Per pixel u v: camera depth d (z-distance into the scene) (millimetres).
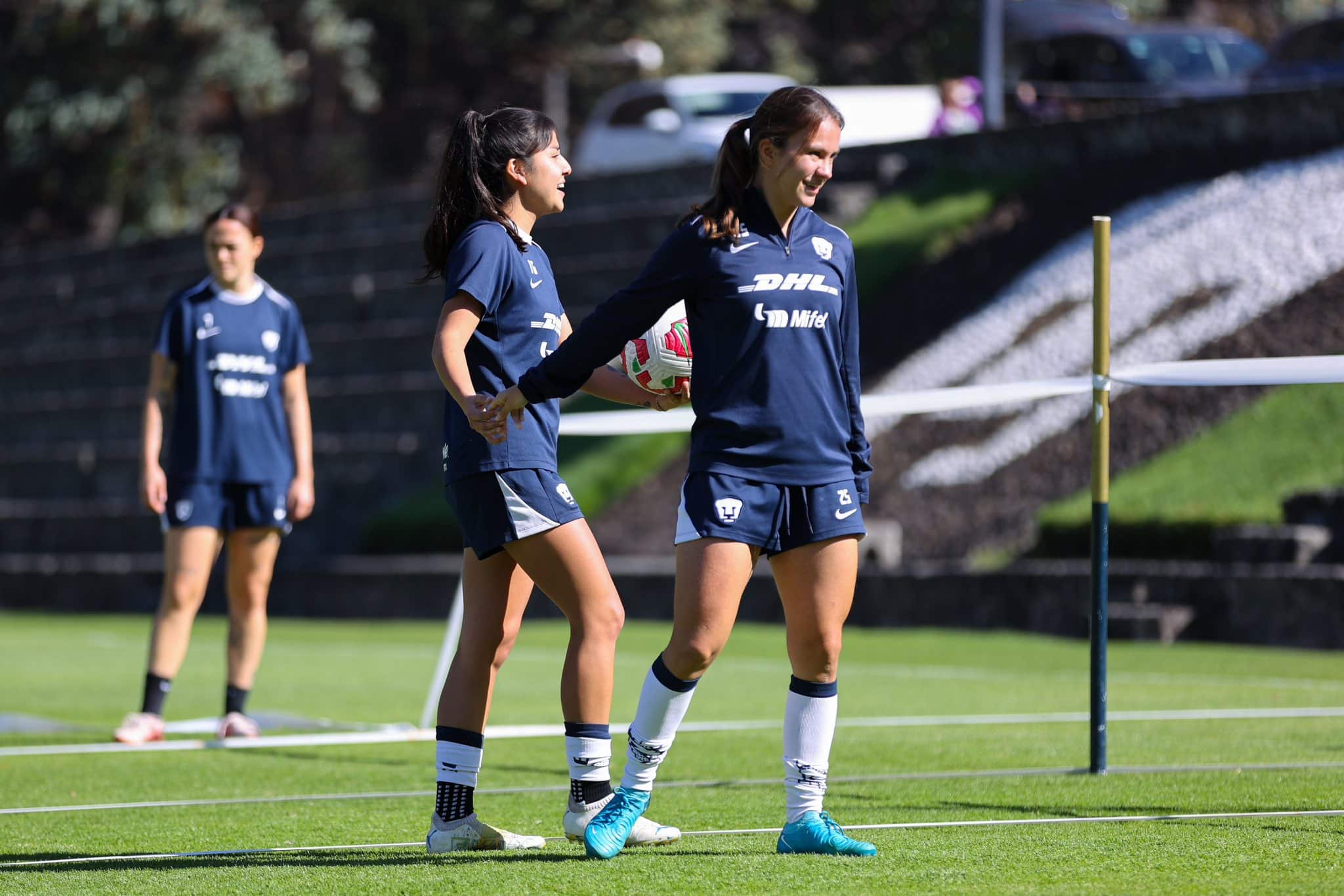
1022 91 87312
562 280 84188
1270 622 45750
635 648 48750
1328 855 14766
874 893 13305
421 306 90625
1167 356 56562
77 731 29641
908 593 53406
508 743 26859
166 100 139000
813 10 160750
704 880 13969
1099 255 20422
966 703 32594
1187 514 49844
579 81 152625
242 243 27891
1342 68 79062
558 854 15750
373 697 36875
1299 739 24984
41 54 138125
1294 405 53406
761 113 14906
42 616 76938
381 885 14062
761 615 57688
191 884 14383
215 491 27906
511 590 16703
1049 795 19109
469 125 16516
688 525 15023
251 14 139625
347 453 80188
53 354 108812
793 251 15000
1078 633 48938
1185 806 18000
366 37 145875
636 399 17156
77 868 15492
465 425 16109
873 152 80188
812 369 14953
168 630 27969
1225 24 144250
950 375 62688
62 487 92188
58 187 143625
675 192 88625
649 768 15555
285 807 19641
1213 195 63312
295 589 72688
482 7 148875
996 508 56594
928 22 156625
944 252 70125
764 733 27641
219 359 27906
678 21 151375
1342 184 59719
